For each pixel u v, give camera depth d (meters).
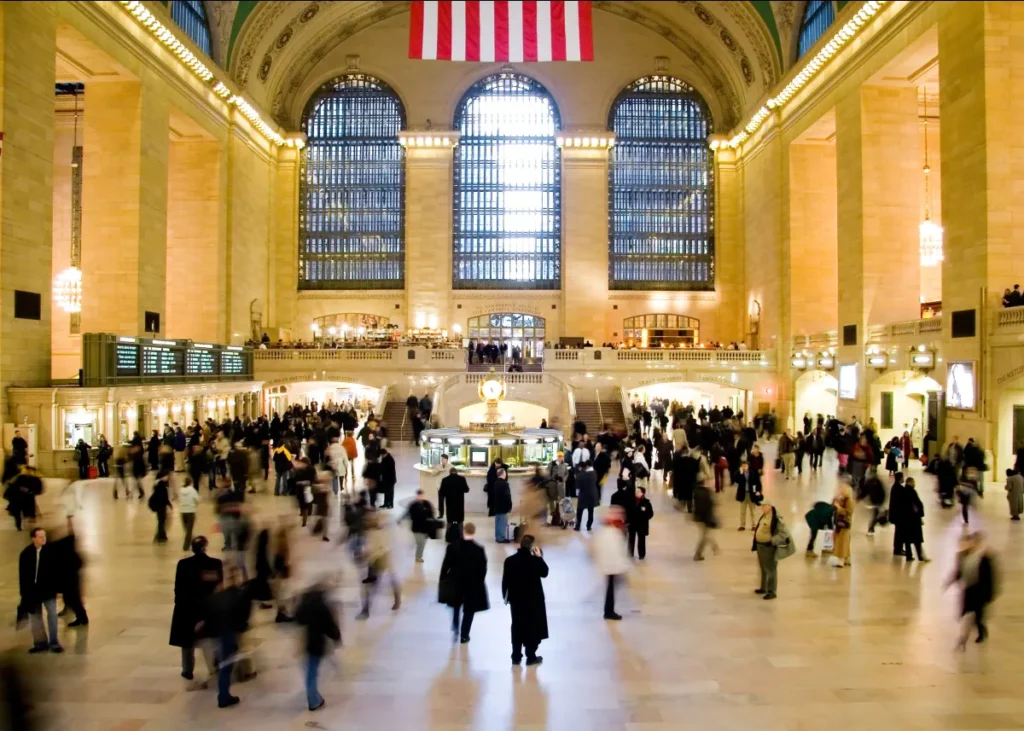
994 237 19.17
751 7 33.78
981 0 19.44
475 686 6.90
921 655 7.67
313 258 41.09
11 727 5.06
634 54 40.84
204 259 32.50
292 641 8.05
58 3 20.78
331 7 36.94
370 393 36.56
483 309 40.75
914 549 11.91
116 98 25.33
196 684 6.89
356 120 41.03
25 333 19.62
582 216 40.38
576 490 14.71
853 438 18.42
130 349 21.50
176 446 19.62
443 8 22.09
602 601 9.41
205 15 30.67
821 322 32.94
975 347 19.41
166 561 11.09
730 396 37.00
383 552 9.05
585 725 6.18
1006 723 6.25
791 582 10.23
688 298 40.94
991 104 19.25
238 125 34.00
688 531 13.55
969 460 16.14
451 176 40.50
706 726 6.17
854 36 26.23
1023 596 9.60
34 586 7.51
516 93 41.28
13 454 16.09
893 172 26.25
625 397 30.14
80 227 31.34
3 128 18.75
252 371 31.11
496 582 10.20
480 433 16.48
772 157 34.69
